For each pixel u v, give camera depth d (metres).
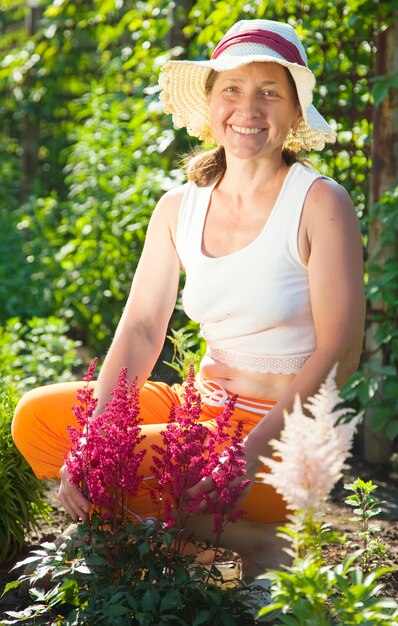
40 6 8.95
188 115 3.05
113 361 2.83
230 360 2.79
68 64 8.78
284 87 2.65
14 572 3.11
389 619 2.04
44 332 6.05
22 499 3.23
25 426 2.82
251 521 2.75
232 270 2.70
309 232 2.65
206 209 2.82
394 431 4.37
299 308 2.68
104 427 2.48
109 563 2.42
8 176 8.76
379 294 4.32
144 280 2.95
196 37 5.55
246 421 2.75
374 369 4.41
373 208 4.39
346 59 4.67
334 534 2.11
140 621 2.29
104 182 6.47
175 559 2.46
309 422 1.98
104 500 2.42
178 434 2.43
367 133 4.69
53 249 7.14
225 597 2.43
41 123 9.49
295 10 4.79
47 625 2.59
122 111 6.95
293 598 2.04
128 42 7.74
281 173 2.74
